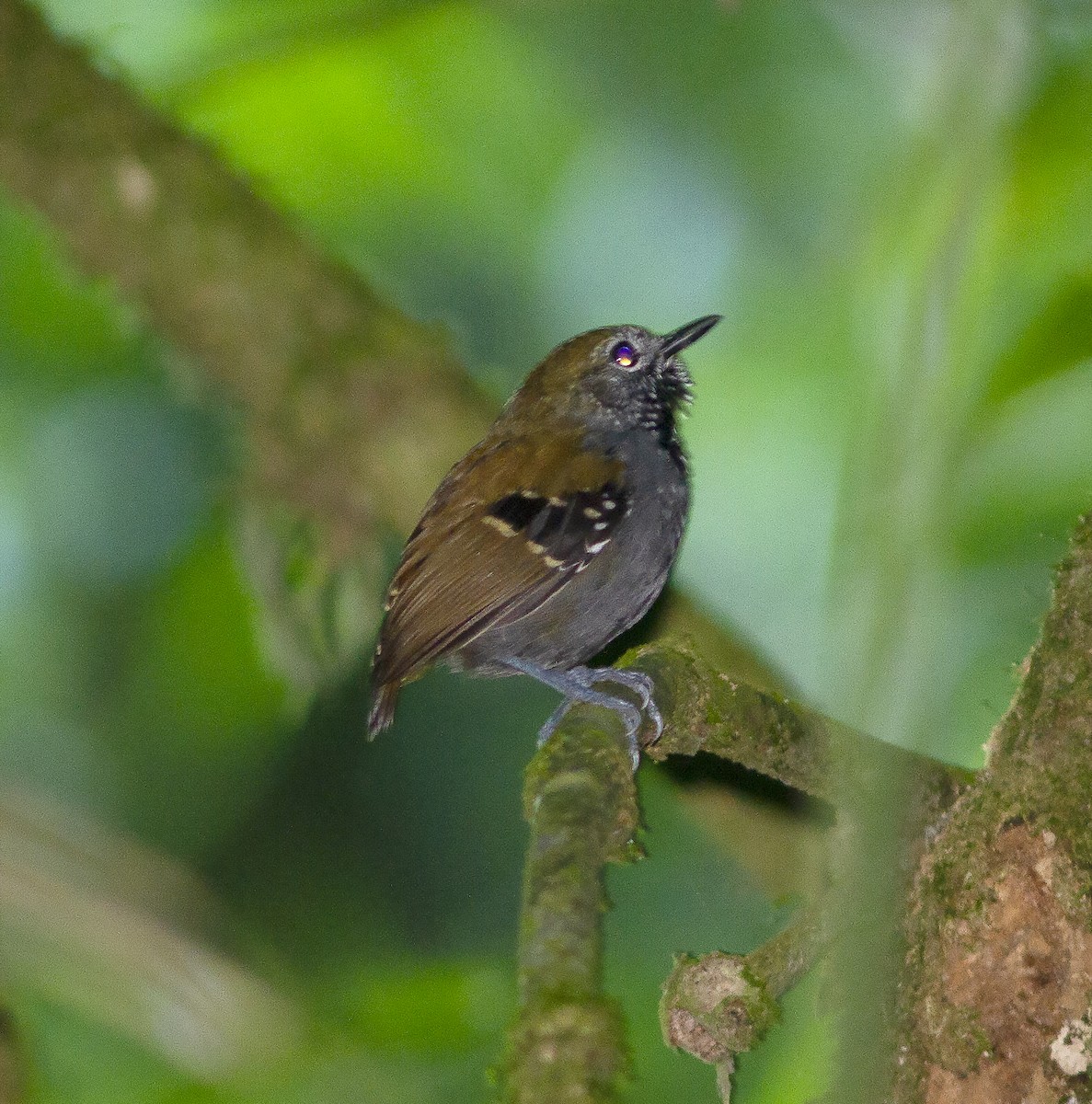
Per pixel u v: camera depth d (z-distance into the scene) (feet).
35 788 43.16
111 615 45.50
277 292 34.94
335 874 43.70
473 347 46.37
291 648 36.78
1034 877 18.62
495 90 44.57
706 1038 20.70
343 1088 27.40
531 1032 13.65
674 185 45.83
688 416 35.50
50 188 34.96
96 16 39.91
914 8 37.99
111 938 25.86
